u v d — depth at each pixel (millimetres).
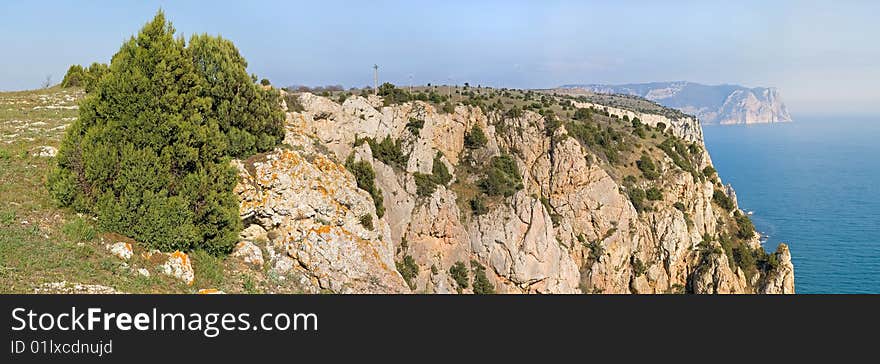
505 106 93688
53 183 26312
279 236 30781
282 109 38719
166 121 26547
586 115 94625
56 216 25328
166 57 27219
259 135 32000
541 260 59000
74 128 26812
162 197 25969
